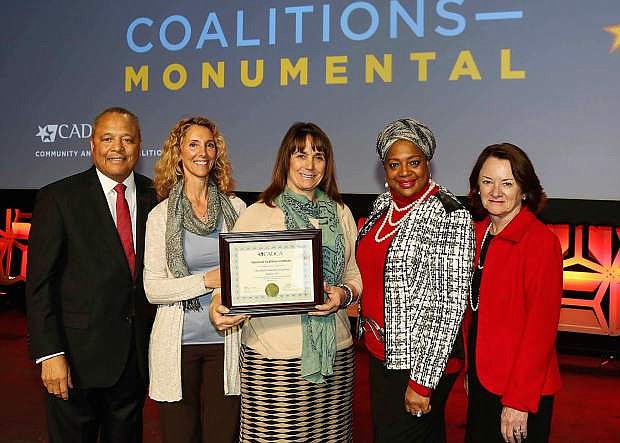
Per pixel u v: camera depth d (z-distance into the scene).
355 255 2.33
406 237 2.10
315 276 2.10
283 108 5.57
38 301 2.23
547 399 1.95
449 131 5.12
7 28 6.43
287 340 2.17
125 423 2.43
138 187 2.50
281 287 2.09
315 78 5.48
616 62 4.70
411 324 2.08
